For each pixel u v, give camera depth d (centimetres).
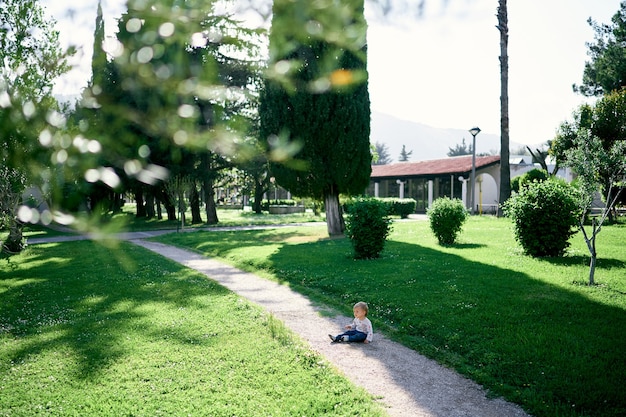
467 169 3728
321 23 124
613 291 867
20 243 1666
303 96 1808
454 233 1641
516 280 969
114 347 645
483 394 509
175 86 120
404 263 1230
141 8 117
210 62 122
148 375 551
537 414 458
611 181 934
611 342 616
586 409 461
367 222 1341
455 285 942
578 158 966
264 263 1343
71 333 713
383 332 729
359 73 133
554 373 536
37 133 127
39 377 550
